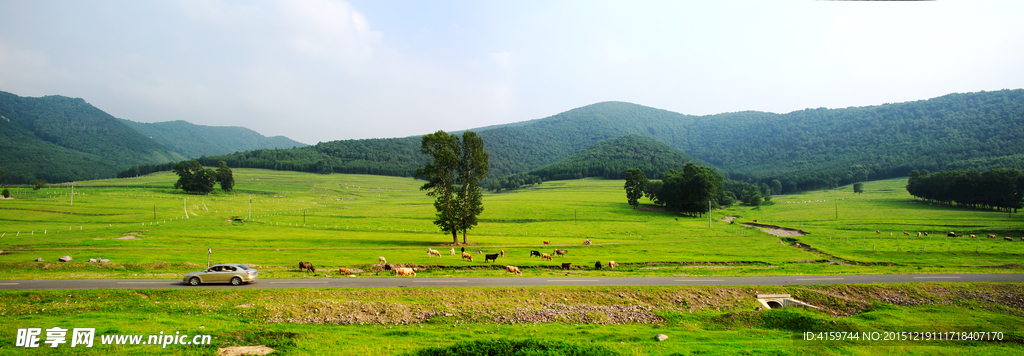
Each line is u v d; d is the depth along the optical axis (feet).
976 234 323.57
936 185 542.57
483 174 268.21
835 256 216.95
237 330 79.71
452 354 67.05
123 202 513.45
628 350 73.51
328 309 101.71
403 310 103.71
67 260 155.94
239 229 319.06
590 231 372.79
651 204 598.75
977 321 100.58
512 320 102.68
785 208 585.63
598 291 123.03
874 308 119.55
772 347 76.89
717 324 101.60
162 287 114.11
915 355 75.15
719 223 435.94
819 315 102.58
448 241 277.23
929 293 129.29
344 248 227.81
